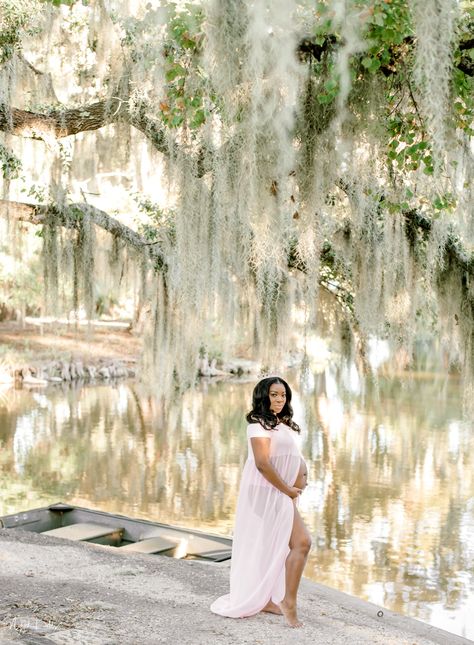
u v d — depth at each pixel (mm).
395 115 6484
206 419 22500
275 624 4828
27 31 9352
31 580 5559
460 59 5914
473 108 5969
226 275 9727
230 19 5473
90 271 10617
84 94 10820
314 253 7156
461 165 7215
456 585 9789
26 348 32094
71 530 7637
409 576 10109
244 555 4945
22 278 26469
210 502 13562
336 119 6410
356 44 5266
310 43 6059
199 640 4445
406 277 8523
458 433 20109
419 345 41219
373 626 5188
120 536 7797
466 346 9188
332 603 5734
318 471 15836
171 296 10188
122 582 5645
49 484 14695
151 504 13391
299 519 4941
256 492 4930
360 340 11016
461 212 7375
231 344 10094
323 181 6676
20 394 27375
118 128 10203
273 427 4867
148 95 8258
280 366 10172
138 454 17469
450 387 29266
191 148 7898
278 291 9422
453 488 14547
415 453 17594
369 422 21609
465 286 9141
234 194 7094
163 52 6820
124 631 4531
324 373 30672
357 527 12219
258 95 5527
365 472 15781
